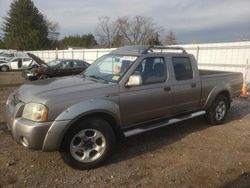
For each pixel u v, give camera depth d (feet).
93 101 12.16
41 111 11.00
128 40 189.98
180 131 18.35
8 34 222.28
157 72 15.14
